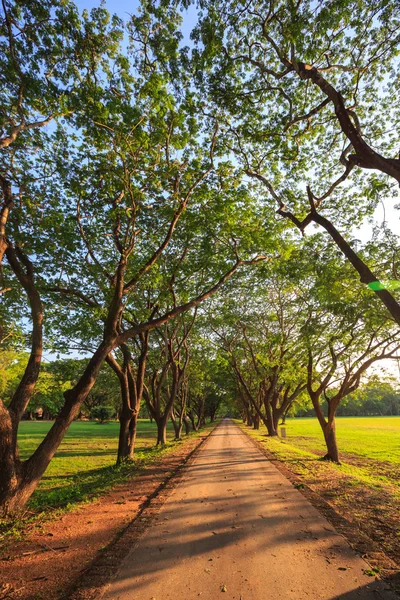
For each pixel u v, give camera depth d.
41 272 12.02
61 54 8.04
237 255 12.47
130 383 15.44
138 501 7.58
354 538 5.15
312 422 67.25
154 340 22.52
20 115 7.83
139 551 4.76
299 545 4.90
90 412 66.38
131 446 14.92
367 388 17.31
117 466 13.07
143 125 9.20
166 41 8.12
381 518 6.13
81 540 5.32
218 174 11.27
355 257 6.93
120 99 8.30
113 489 8.82
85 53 8.14
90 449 22.58
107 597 3.62
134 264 13.16
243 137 10.30
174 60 8.38
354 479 9.91
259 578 3.98
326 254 11.54
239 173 11.33
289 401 29.70
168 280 14.23
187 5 7.39
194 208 11.87
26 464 7.44
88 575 4.10
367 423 58.72
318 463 12.78
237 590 3.73
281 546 4.87
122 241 12.80
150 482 9.55
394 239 10.27
